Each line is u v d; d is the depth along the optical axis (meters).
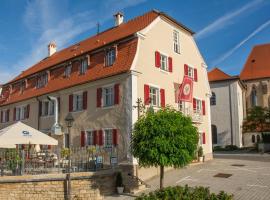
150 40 25.23
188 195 7.55
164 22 27.23
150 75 24.69
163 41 26.78
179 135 16.89
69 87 27.69
